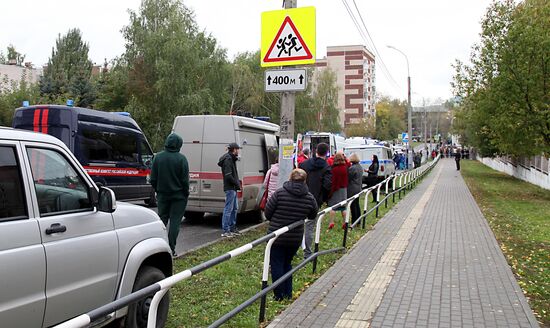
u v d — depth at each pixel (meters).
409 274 7.57
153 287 3.06
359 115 120.81
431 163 45.62
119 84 49.78
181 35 44.81
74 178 4.00
